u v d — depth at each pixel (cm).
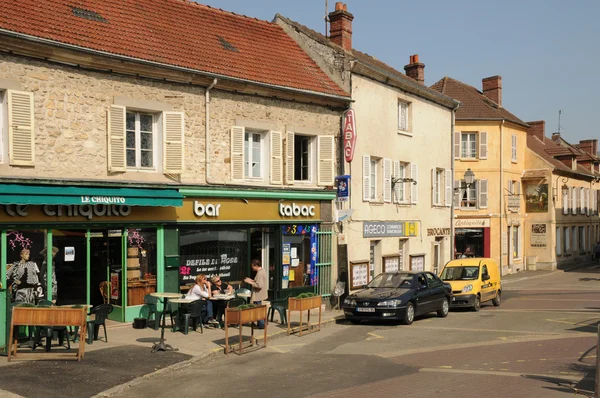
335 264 2006
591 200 5172
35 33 1277
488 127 3678
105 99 1405
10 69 1252
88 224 1365
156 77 1498
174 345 1254
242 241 1741
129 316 1458
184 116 1556
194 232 1614
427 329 1614
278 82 1797
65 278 1350
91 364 1062
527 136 4734
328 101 1964
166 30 1683
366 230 2170
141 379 998
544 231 4091
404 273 1850
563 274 3919
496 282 2284
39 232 1302
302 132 1898
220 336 1371
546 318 1864
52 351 1144
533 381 982
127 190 1400
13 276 1256
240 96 1708
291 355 1241
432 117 2661
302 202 1897
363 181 2153
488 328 1638
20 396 856
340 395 902
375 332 1557
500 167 3681
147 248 1503
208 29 1859
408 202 2459
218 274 1673
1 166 1234
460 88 3875
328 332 1555
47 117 1305
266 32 2120
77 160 1352
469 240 3684
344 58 2067
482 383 968
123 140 1420
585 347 1321
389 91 2325
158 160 1515
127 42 1483
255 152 1795
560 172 4272
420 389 929
